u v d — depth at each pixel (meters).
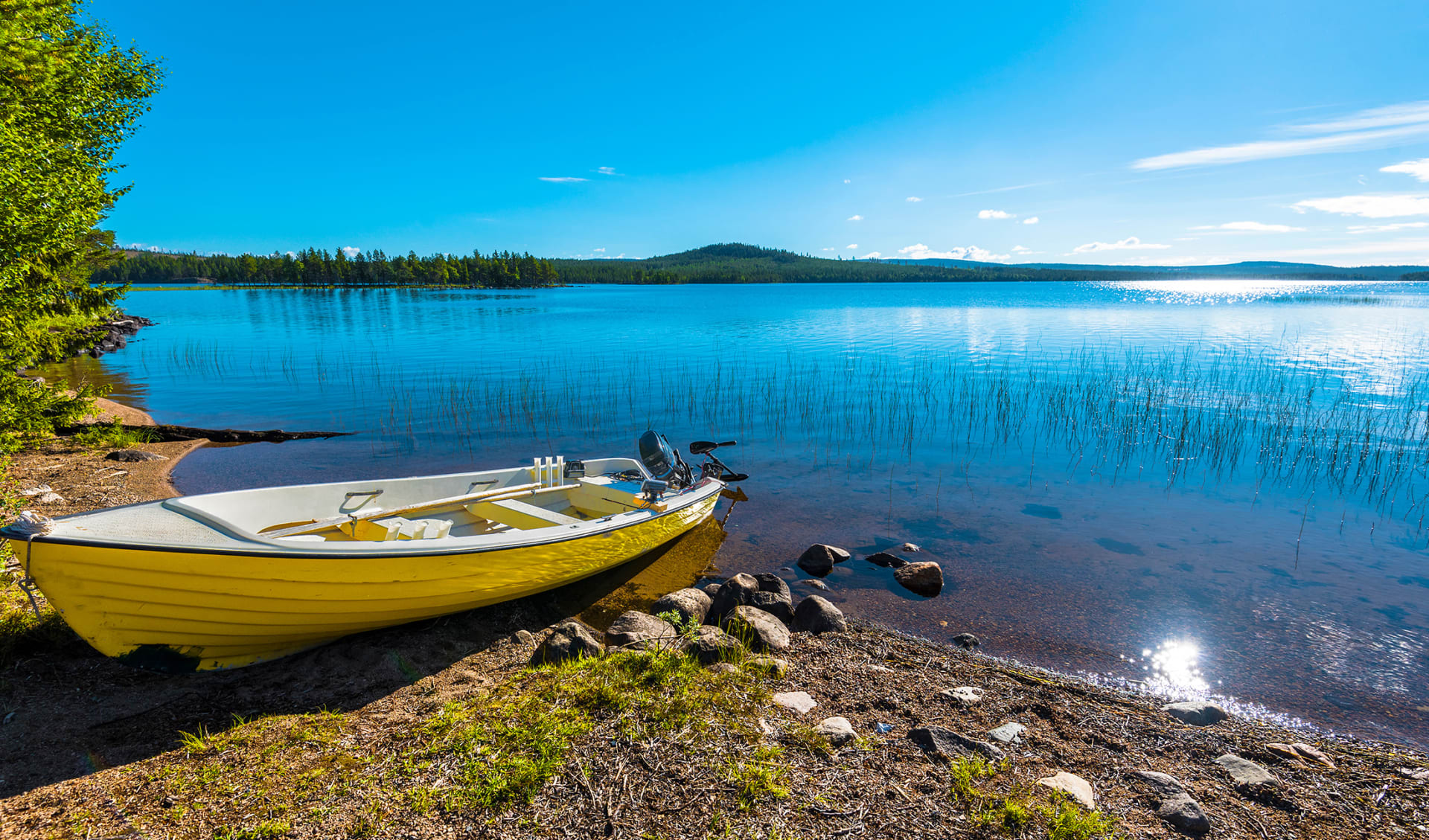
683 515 8.66
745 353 30.78
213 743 4.08
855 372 24.95
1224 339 35.00
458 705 4.57
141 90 13.34
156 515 4.81
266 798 3.51
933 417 17.55
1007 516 10.25
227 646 5.19
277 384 23.86
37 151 9.45
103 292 12.78
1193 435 15.19
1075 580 7.96
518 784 3.60
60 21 11.52
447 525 7.16
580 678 4.82
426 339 39.06
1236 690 5.70
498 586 6.36
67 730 4.18
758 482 12.12
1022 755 4.27
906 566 7.92
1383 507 10.53
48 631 5.08
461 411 18.98
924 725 4.52
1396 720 5.28
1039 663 6.14
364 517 6.82
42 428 12.00
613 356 30.47
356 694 4.98
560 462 9.27
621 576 8.01
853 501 10.98
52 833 3.20
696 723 4.24
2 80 10.23
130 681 4.88
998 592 7.62
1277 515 10.23
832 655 5.88
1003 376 23.58
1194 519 10.06
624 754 3.91
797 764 3.93
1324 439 14.57
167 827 3.27
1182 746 4.60
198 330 46.12
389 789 3.59
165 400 21.02
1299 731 5.12
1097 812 3.64
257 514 6.25
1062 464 13.24
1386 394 19.36
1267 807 3.93
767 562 8.54
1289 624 6.84
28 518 4.23
